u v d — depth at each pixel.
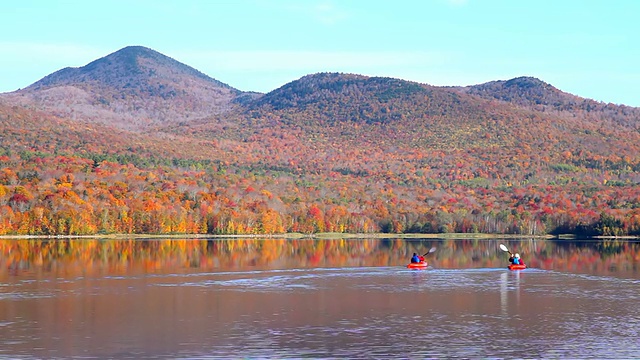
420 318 76.00
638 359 60.03
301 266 131.38
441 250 182.88
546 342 65.44
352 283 103.75
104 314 77.69
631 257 156.25
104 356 60.38
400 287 99.44
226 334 68.06
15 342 64.81
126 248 178.75
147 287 98.56
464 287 99.69
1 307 81.69
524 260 148.00
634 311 80.62
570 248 191.25
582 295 92.25
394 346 63.81
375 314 78.25
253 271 120.56
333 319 75.31
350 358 59.97
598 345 64.50
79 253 158.50
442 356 60.75
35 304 83.75
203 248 183.25
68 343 64.44
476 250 182.88
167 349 62.50
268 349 62.59
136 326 71.50
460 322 74.00
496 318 76.25
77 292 93.44
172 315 77.19
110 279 107.62
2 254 153.12
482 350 62.72
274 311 79.75
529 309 81.56
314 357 60.19
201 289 96.62
